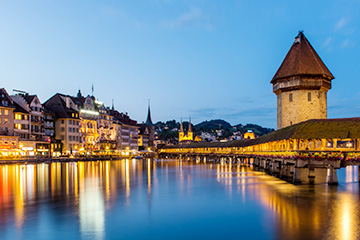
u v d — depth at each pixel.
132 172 64.88
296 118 65.69
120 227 21.81
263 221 22.78
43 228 21.55
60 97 126.75
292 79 65.75
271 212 25.38
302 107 65.12
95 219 23.75
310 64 65.44
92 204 29.03
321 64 67.19
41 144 106.50
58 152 114.31
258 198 31.56
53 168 74.38
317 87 64.88
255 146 86.25
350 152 37.94
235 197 32.38
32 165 85.25
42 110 109.94
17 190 37.38
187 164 100.12
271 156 55.88
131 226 22.06
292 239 18.86
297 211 25.52
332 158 38.53
